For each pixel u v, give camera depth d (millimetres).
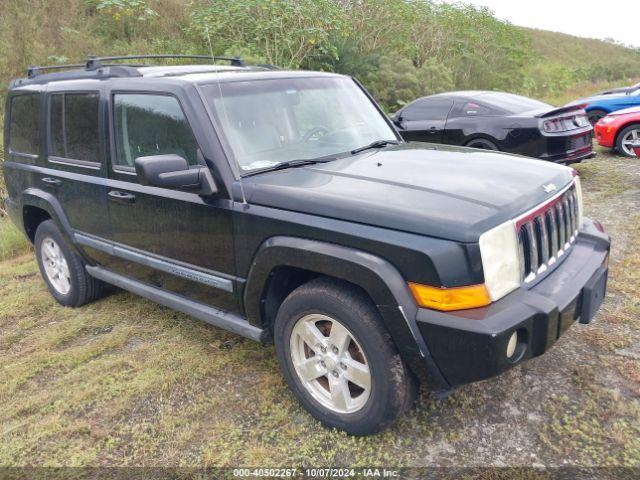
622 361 3436
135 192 3674
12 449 3070
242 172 3182
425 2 18250
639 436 2799
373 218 2604
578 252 3178
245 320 3367
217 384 3510
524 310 2504
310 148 3561
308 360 3014
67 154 4328
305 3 12688
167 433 3096
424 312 2484
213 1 13352
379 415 2740
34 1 13562
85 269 4695
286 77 3830
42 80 4703
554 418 2977
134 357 3910
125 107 3744
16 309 4934
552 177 3121
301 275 3123
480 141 8125
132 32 13992
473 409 3088
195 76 3543
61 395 3539
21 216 5055
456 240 2434
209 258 3348
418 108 8953
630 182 7797
